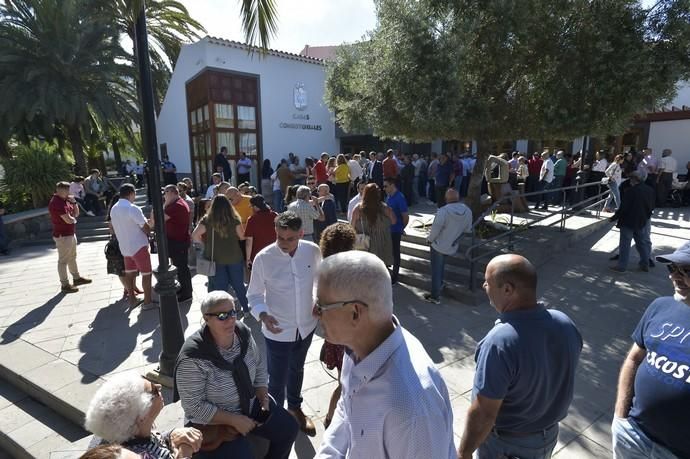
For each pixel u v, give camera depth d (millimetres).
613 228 9570
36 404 3715
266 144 16297
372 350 1243
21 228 11820
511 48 6883
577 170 12477
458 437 2990
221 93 14812
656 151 13766
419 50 6590
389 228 5863
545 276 6504
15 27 16750
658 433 1715
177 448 2012
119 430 1794
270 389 3020
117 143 27547
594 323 4898
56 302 6055
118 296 6320
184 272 5988
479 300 5719
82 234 12344
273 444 2482
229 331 2291
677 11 6121
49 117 16922
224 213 5031
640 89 6113
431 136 7656
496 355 1660
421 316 5301
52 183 13336
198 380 2246
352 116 8719
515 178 12703
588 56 6434
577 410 3299
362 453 1175
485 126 7129
